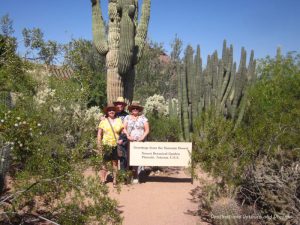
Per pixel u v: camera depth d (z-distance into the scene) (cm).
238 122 868
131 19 807
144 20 874
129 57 812
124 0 818
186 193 591
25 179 392
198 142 507
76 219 371
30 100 687
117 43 839
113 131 615
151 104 1185
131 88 874
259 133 510
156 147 648
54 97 750
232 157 483
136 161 647
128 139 648
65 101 741
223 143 493
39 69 870
